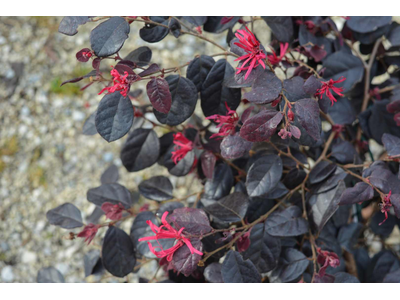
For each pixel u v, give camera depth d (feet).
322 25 2.35
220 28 2.14
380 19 2.24
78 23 1.85
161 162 2.45
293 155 2.18
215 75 2.01
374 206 2.64
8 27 5.29
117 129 1.85
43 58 5.02
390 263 2.44
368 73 2.42
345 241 2.31
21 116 4.75
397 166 2.31
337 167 2.08
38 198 4.35
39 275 2.43
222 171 2.25
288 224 2.04
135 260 2.19
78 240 4.13
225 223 2.20
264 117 1.78
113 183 2.30
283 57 2.18
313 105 1.78
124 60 1.88
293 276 2.10
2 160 4.55
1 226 4.26
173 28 1.97
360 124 2.38
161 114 1.97
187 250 1.85
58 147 4.58
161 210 2.17
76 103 4.78
